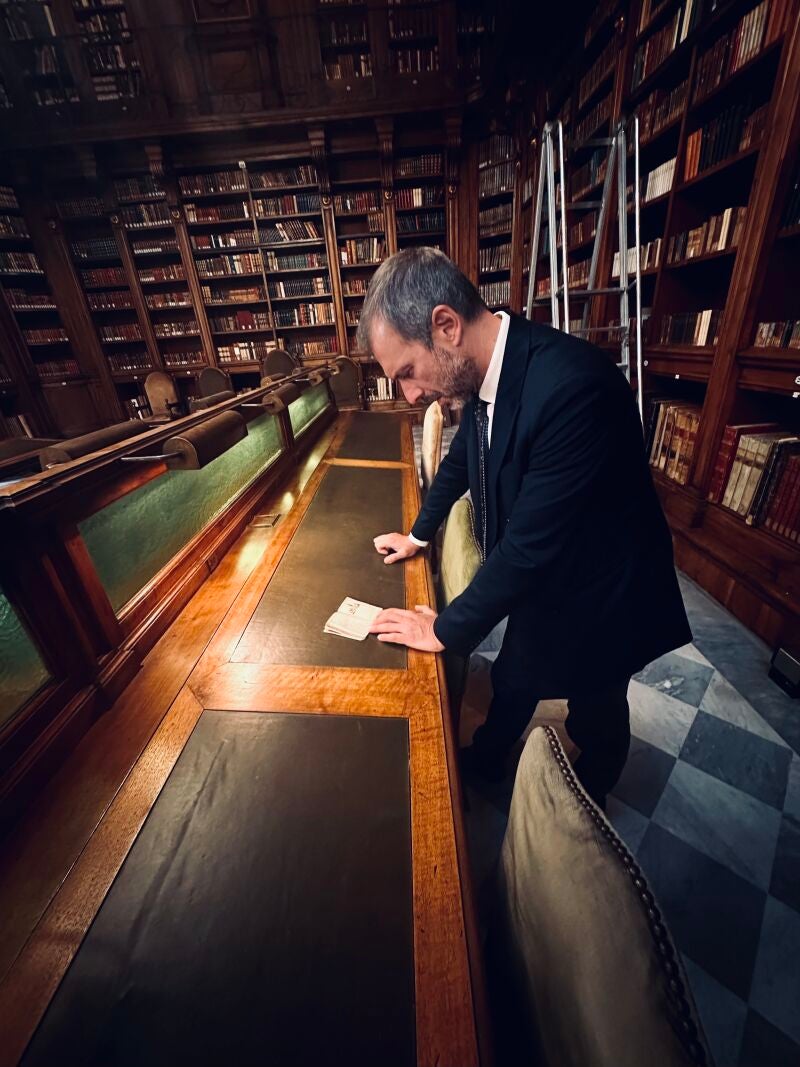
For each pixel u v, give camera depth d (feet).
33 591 2.22
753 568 6.41
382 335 2.49
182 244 18.17
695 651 6.11
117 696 2.65
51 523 2.37
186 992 1.44
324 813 1.98
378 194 18.08
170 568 3.51
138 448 3.01
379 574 3.89
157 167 16.76
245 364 20.04
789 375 5.74
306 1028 1.36
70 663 2.42
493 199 17.83
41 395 18.99
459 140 16.61
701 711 5.29
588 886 1.30
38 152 16.56
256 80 15.78
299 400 8.02
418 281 2.34
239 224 18.43
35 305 18.54
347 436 8.60
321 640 3.08
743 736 4.97
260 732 2.40
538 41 12.44
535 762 1.77
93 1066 1.29
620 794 4.43
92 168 16.78
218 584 3.79
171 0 14.66
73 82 15.87
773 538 6.22
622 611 2.97
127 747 2.33
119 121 16.07
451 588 3.79
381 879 1.73
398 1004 1.40
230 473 4.89
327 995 1.42
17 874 1.79
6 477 4.97
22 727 2.13
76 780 2.16
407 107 15.88
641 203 9.40
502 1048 1.72
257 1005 1.41
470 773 4.65
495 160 16.99
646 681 5.71
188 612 3.43
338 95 15.89
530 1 10.45
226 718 2.49
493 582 2.54
